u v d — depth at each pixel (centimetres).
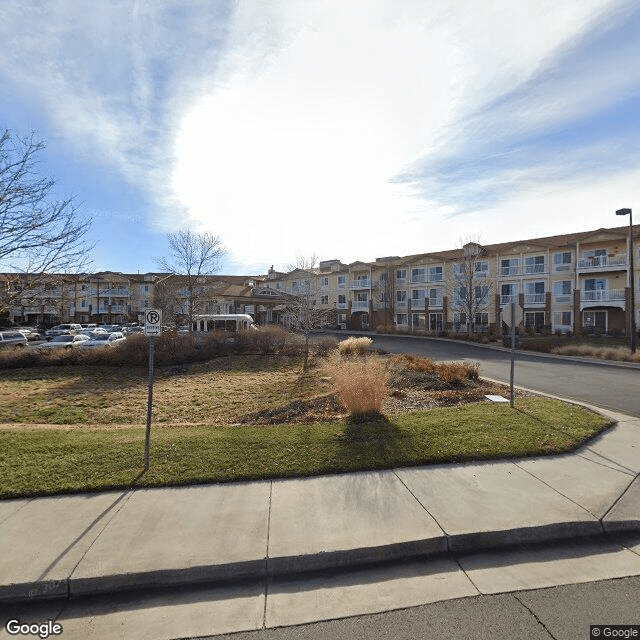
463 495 445
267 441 606
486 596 303
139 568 327
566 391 1080
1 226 769
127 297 5700
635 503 423
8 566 330
